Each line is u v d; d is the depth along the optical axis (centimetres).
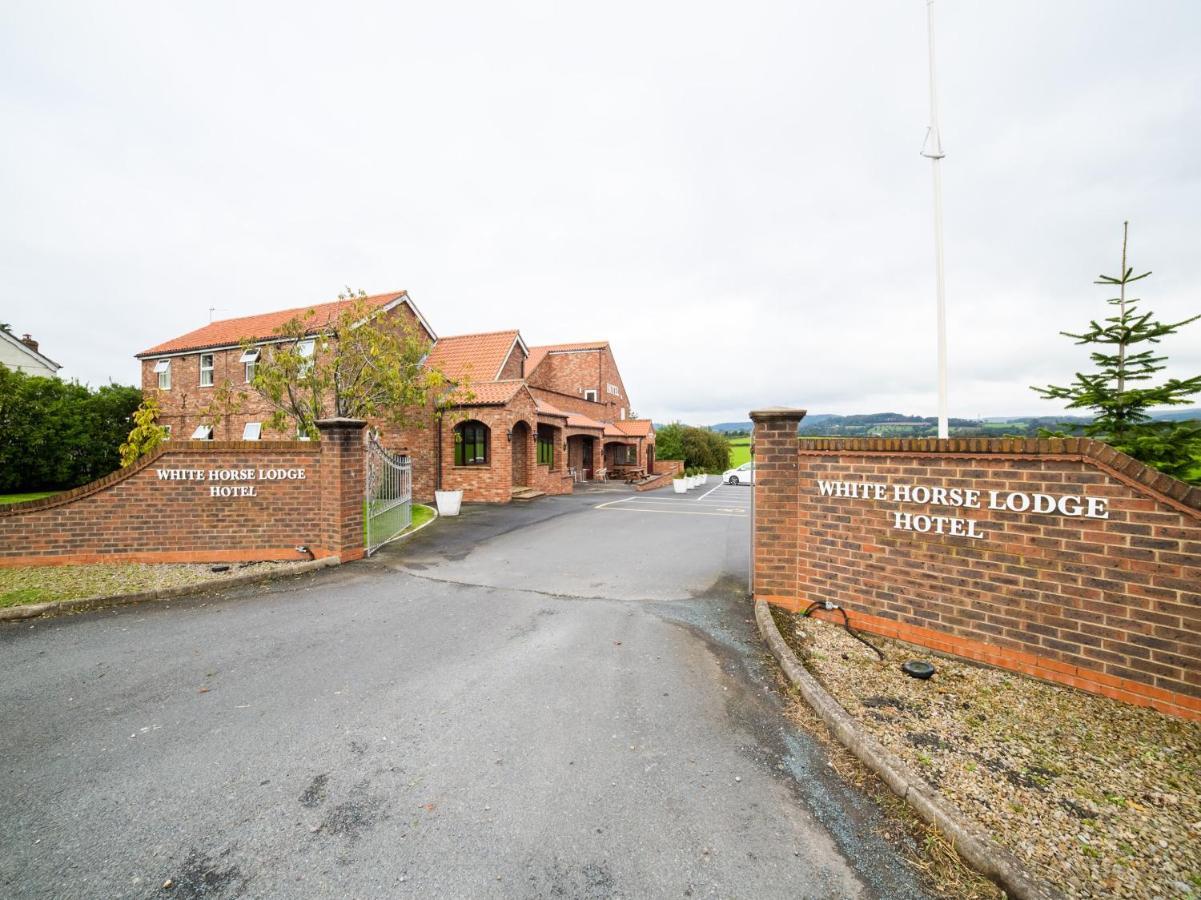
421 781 340
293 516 921
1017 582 472
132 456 1456
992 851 268
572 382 3569
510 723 409
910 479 541
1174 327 686
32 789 332
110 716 421
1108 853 272
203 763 360
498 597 732
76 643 568
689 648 553
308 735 393
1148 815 300
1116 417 733
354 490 945
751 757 365
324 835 294
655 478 3319
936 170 758
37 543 866
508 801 321
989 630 489
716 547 1087
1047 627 456
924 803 306
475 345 2672
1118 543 420
